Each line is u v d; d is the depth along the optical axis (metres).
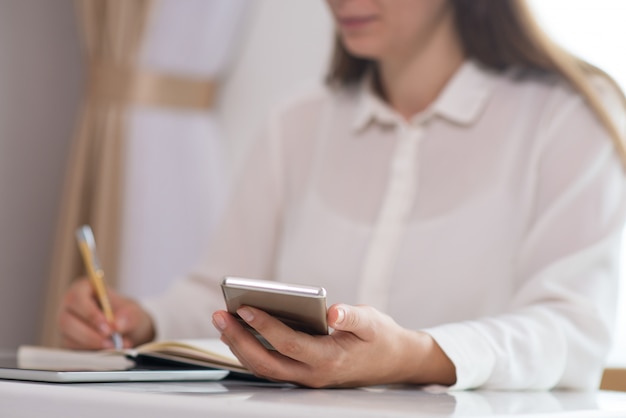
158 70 2.85
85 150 2.85
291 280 1.64
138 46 2.83
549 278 1.33
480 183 1.53
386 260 1.55
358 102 1.72
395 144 1.63
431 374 1.02
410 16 1.54
